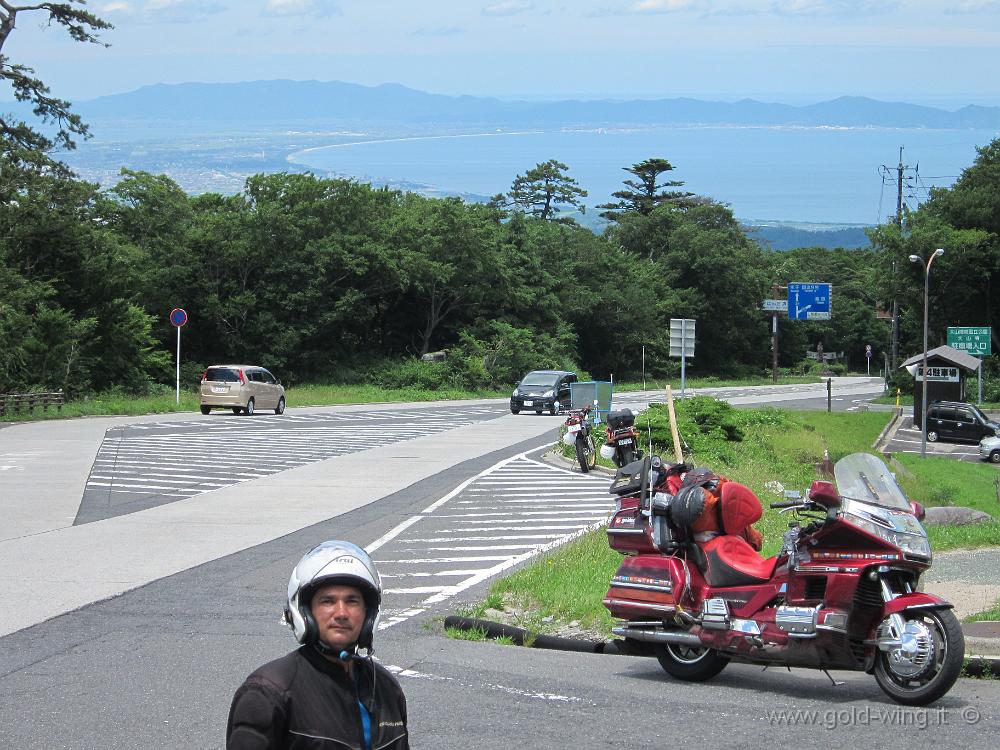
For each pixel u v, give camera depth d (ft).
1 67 174.29
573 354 306.35
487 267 279.08
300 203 247.29
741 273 382.63
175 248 233.76
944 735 22.65
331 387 223.92
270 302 246.06
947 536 52.65
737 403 223.10
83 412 139.23
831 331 482.28
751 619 26.30
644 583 28.12
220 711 24.49
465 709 24.77
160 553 45.93
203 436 107.55
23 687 26.45
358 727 11.54
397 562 45.06
